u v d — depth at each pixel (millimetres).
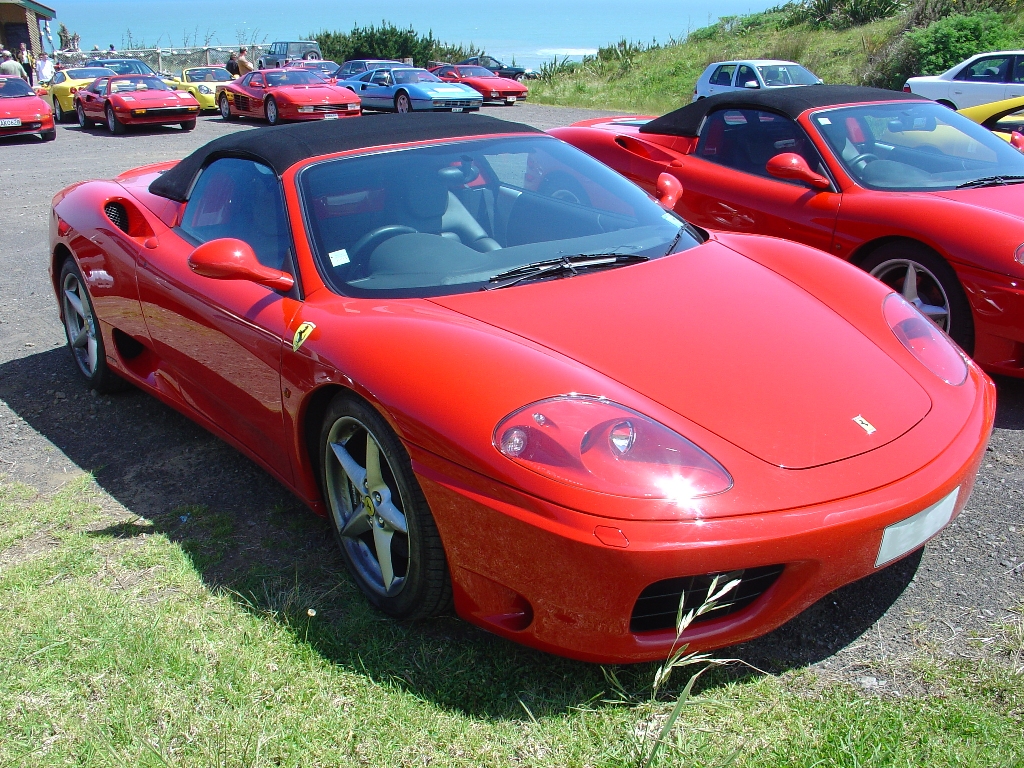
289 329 2551
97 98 17469
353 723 1972
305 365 2455
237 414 2990
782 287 2684
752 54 24984
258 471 3309
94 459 3465
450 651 2225
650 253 2881
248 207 3051
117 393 4145
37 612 2402
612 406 1995
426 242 2770
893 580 2447
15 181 10875
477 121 3436
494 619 2094
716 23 30922
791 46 23969
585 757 1861
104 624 2336
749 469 1923
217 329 2908
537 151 3314
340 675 2131
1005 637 2178
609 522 1829
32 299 5766
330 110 19000
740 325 2396
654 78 25438
